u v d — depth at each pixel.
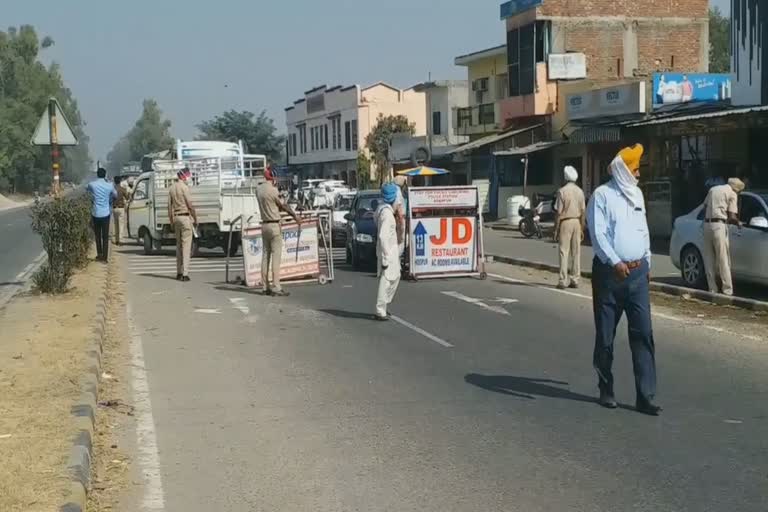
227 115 89.50
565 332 12.05
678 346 10.93
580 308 14.21
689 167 27.81
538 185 39.44
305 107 80.81
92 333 11.25
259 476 6.47
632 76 41.53
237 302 15.16
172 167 26.27
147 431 7.63
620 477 6.29
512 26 41.62
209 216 23.89
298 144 84.38
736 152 26.28
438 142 54.47
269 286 16.03
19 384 8.54
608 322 8.03
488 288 16.72
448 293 16.00
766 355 10.35
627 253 7.79
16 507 5.38
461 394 8.73
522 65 40.88
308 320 13.22
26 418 7.32
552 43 40.28
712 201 14.59
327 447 7.12
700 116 23.41
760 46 25.14
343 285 17.50
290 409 8.27
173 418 8.02
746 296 15.08
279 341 11.59
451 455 6.86
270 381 9.38
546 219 33.34
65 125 16.98
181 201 18.45
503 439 7.24
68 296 14.77
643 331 7.91
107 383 9.34
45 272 15.12
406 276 17.91
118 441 7.36
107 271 18.89
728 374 9.41
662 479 6.23
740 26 26.12
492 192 41.38
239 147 33.91
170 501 6.00
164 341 11.69
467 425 7.66
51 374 8.95
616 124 28.09
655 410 7.88
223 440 7.36
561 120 38.59
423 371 9.76
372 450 7.02
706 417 7.77
